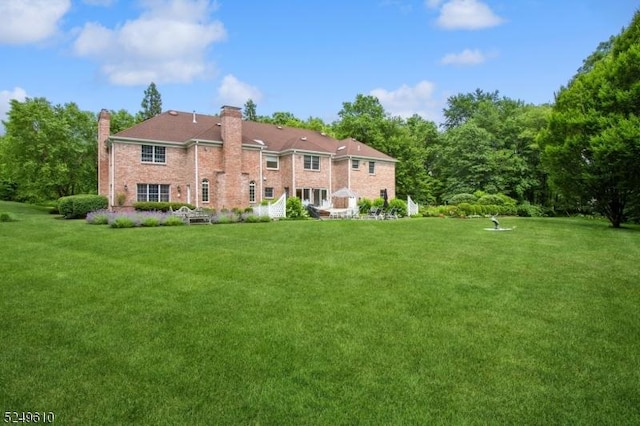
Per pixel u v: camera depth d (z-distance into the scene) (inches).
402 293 263.7
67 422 127.0
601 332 198.8
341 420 127.6
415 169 1802.4
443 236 550.0
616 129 646.5
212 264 352.8
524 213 1398.9
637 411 131.0
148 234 548.1
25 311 232.4
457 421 126.6
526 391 144.5
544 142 858.8
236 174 1107.3
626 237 550.0
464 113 2603.3
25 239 503.5
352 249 432.1
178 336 196.4
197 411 133.1
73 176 1437.0
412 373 158.2
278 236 538.9
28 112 1337.4
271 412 132.3
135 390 146.3
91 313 229.3
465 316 221.9
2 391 145.1
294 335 196.2
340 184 1362.0
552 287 277.3
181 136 1124.5
